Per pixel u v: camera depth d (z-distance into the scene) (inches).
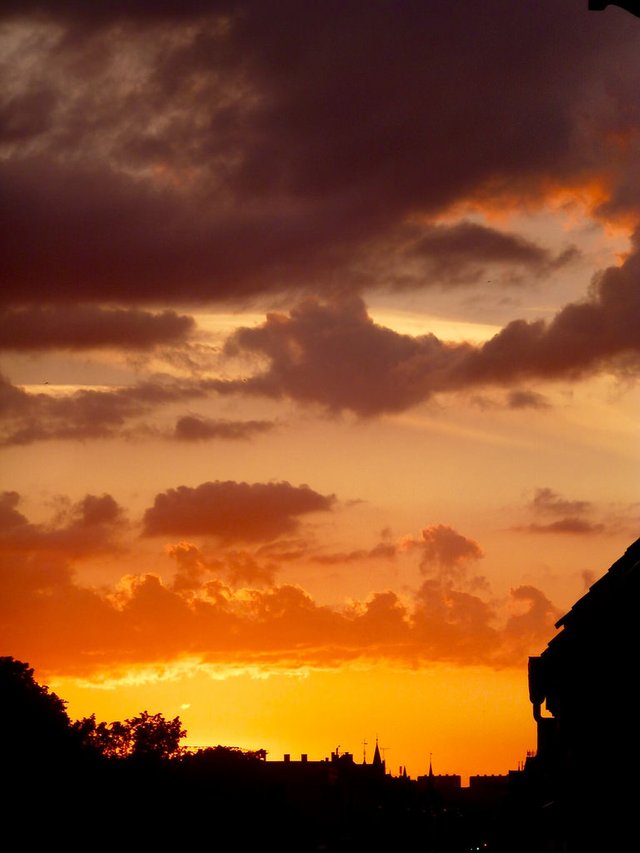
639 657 1029.2
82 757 3203.7
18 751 3016.7
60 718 3262.8
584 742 1235.2
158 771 3403.1
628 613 1041.5
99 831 3139.8
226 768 3890.3
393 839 6786.4
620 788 1082.1
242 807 3769.7
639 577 981.8
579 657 1211.9
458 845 7091.5
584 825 1223.5
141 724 3533.5
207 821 3609.7
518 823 1838.1
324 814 6082.7
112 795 3221.0
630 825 1050.1
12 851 2908.5
